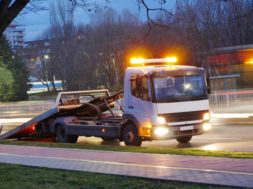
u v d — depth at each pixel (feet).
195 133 39.86
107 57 198.18
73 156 30.48
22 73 254.47
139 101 39.91
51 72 260.42
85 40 207.72
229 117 75.61
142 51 95.55
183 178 19.35
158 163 24.77
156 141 47.75
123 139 42.37
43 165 26.61
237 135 47.19
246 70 68.49
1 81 232.12
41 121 52.90
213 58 67.77
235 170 20.98
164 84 38.88
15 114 134.72
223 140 43.52
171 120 38.65
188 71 40.14
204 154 28.68
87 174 22.31
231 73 70.44
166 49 89.30
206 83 41.06
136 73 40.40
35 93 291.99
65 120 50.37
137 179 20.18
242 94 75.77
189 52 84.38
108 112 52.42
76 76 218.38
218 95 79.61
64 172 23.59
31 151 35.63
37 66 273.54
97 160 27.58
